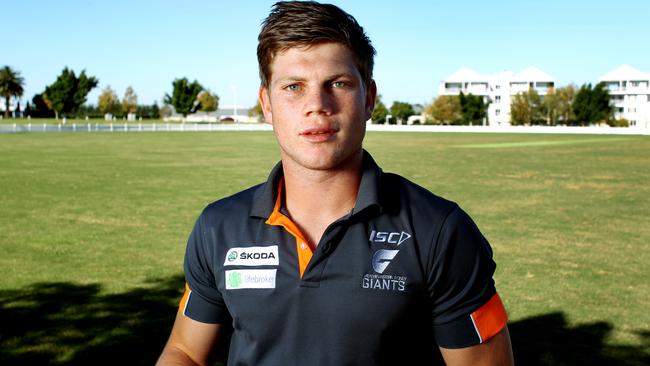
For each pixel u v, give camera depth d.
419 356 1.62
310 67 1.56
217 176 19.94
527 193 16.27
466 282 1.58
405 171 21.92
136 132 58.50
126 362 5.22
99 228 11.11
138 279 7.80
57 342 5.63
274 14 1.63
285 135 1.59
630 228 11.42
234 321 1.65
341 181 1.62
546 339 5.86
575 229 11.30
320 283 1.54
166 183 17.94
